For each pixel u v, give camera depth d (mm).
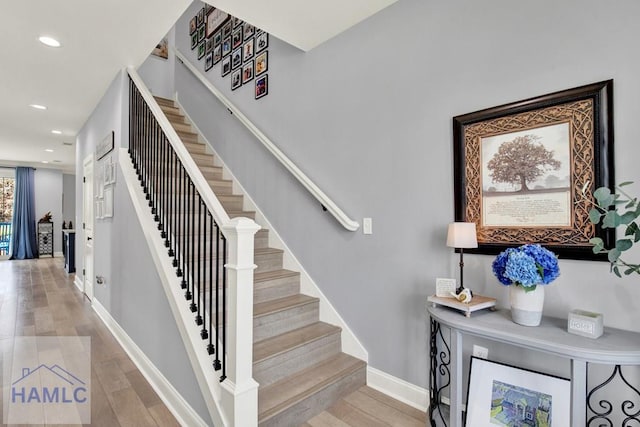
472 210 1898
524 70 1725
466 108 1934
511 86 1766
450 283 1888
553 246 1621
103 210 3885
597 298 1521
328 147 2742
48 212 9453
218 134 4145
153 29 2662
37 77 3551
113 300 3463
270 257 3035
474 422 1681
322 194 2654
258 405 1858
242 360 1666
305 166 2945
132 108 3326
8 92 3938
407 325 2197
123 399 2225
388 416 2031
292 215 3080
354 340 2510
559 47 1622
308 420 1986
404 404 2166
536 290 1498
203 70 4492
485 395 1691
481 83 1877
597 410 1522
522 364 1735
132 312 2902
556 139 1615
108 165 3717
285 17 2432
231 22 3939
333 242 2699
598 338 1361
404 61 2234
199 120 4562
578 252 1552
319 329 2580
